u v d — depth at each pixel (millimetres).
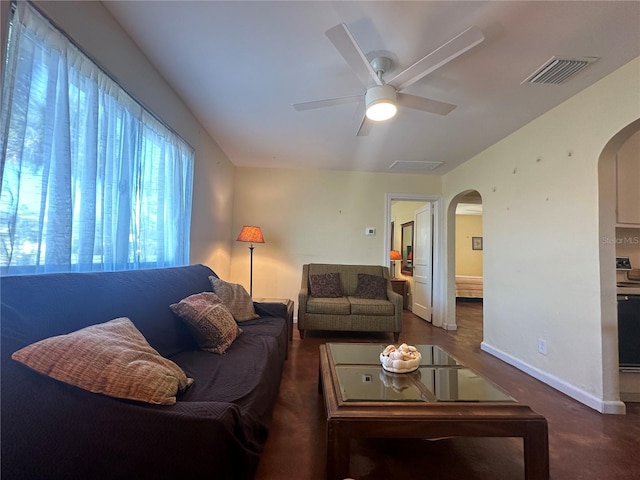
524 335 2918
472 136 3295
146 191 2119
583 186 2346
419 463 1552
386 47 1884
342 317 3854
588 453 1654
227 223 4367
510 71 2123
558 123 2596
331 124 3129
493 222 3482
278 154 4121
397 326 3844
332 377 1688
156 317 1730
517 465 1545
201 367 1633
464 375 1724
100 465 862
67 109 1336
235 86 2436
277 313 2986
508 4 1559
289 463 1520
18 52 1137
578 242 2375
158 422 909
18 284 1073
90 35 1533
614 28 1710
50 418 855
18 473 812
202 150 3256
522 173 3025
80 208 1480
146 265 2127
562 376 2469
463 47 1585
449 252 4672
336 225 4820
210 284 2691
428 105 2131
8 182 1112
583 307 2312
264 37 1858
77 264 1477
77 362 926
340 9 1619
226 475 941
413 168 4594
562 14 1617
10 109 1109
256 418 1271
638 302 2348
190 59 2094
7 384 851
